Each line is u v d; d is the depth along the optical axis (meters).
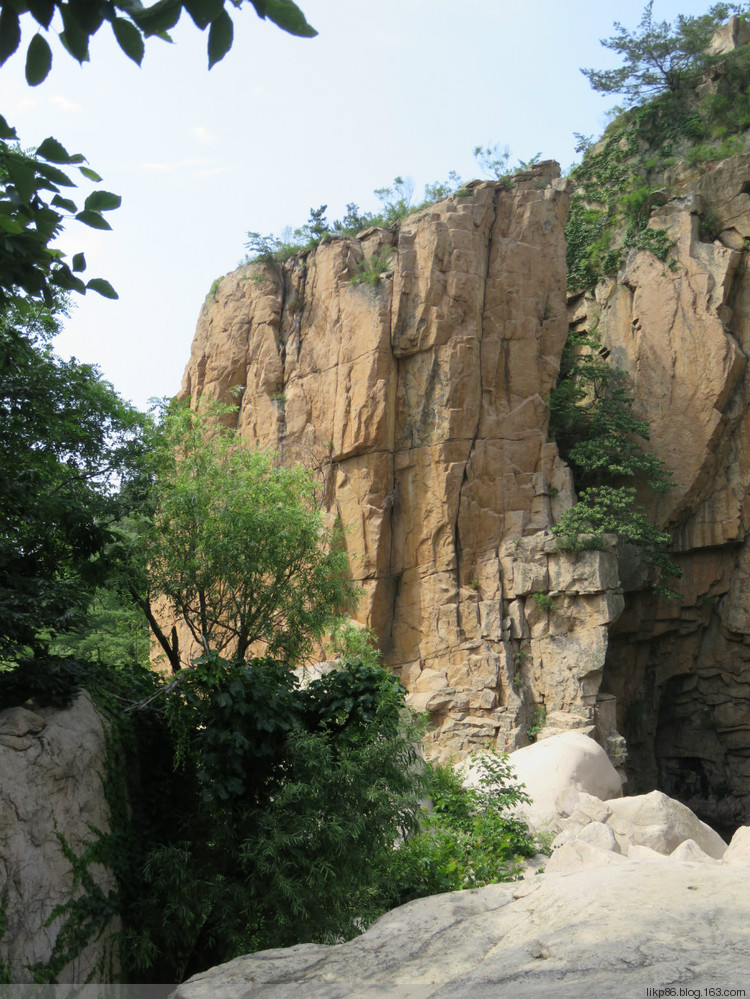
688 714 34.47
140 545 16.66
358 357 31.34
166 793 11.11
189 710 10.73
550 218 32.41
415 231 31.69
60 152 4.73
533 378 31.19
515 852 13.80
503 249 31.73
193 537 17.09
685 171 37.59
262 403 33.78
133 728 10.84
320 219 35.53
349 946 5.86
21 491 10.66
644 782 33.41
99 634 20.03
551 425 33.31
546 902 5.72
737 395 33.25
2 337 9.95
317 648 24.31
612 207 38.72
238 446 20.52
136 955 9.47
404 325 30.95
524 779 17.84
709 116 39.53
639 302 35.03
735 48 41.34
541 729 27.42
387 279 31.66
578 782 17.70
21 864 8.34
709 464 32.91
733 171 35.44
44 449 11.55
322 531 20.83
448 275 30.84
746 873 5.57
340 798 10.05
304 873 9.86
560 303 32.22
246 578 17.27
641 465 31.81
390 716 10.91
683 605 33.72
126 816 10.22
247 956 6.02
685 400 33.34
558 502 30.06
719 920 4.84
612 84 42.06
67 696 9.95
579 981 4.41
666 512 32.84
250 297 35.34
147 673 12.61
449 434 30.02
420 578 30.00
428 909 6.24
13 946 8.04
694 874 5.65
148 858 9.98
